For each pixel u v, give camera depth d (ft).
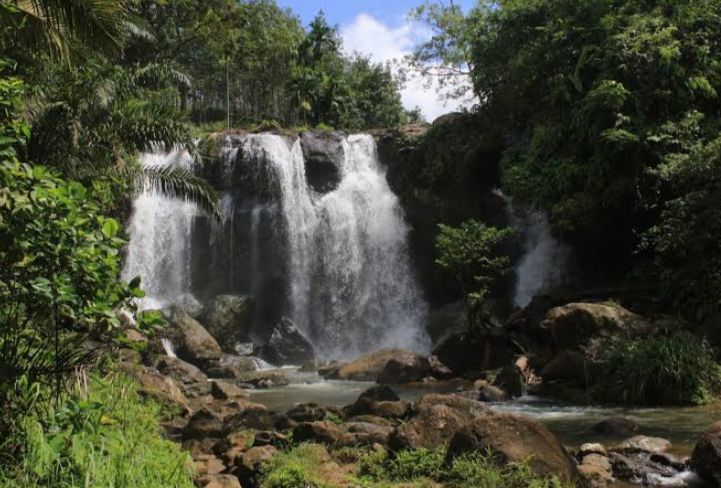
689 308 53.16
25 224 15.65
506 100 81.97
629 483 24.43
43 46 34.50
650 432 33.94
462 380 55.62
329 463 25.66
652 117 63.62
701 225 52.49
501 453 22.76
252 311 82.33
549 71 74.08
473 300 60.54
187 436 30.99
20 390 17.11
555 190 68.13
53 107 44.60
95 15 33.65
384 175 92.43
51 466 15.19
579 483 22.90
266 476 24.16
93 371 23.20
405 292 87.15
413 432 25.90
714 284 51.44
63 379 18.57
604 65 65.51
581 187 66.80
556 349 52.16
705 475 24.41
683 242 52.39
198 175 90.12
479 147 83.76
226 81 177.78
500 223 82.17
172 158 88.07
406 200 89.10
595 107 63.46
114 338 17.35
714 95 62.85
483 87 86.02
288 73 183.01
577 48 70.59
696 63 64.18
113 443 18.51
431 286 86.28
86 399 16.76
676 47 62.08
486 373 55.06
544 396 47.57
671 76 62.95
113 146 49.29
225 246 89.51
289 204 89.66
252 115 195.11
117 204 79.30
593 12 69.46
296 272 88.38
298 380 61.26
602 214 66.13
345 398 50.21
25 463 15.14
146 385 38.65
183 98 156.25
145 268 85.25
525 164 70.79
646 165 61.26
